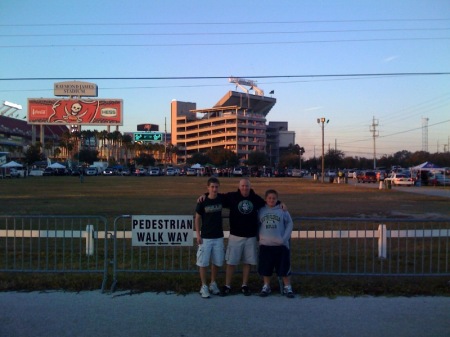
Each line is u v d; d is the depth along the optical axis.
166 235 8.11
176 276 8.22
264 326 5.75
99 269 8.49
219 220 7.22
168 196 31.95
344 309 6.41
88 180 64.88
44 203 25.75
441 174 55.84
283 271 6.99
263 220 7.16
